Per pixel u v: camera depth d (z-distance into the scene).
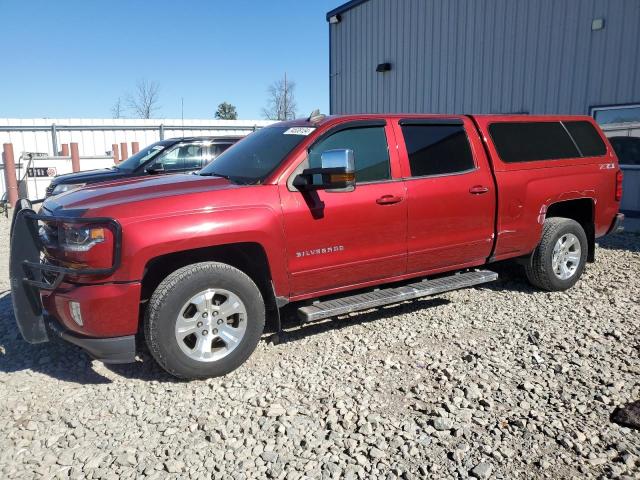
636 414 3.28
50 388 3.82
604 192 6.16
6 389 3.81
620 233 9.53
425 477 2.77
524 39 12.05
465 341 4.52
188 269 3.73
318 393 3.66
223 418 3.38
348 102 18.23
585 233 6.16
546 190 5.59
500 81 12.72
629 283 6.20
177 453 3.02
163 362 3.70
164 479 2.79
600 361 4.07
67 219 3.62
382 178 4.60
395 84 16.02
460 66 13.80
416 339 4.59
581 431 3.14
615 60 10.31
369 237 4.50
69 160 16.61
